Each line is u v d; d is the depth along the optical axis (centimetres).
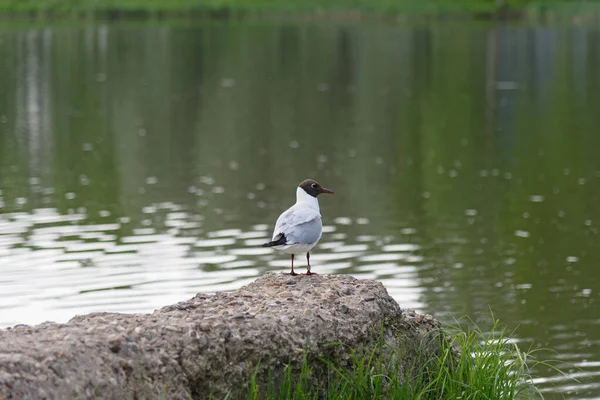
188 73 4328
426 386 831
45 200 1922
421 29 6291
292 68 4525
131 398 669
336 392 776
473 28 6366
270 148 2553
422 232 1698
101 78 4109
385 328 849
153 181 2117
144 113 3203
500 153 2512
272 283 899
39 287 1346
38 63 4572
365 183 2120
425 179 2166
